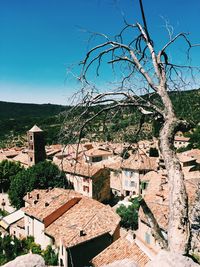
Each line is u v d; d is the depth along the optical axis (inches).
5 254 1676.9
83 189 2571.4
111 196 2687.0
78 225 1512.1
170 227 266.4
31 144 3405.5
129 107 327.6
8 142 6678.2
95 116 312.2
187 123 294.7
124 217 1897.1
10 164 3117.6
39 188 2412.6
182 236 258.1
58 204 1733.5
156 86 311.9
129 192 2573.8
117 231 1514.5
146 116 339.3
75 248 1360.7
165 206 1338.6
